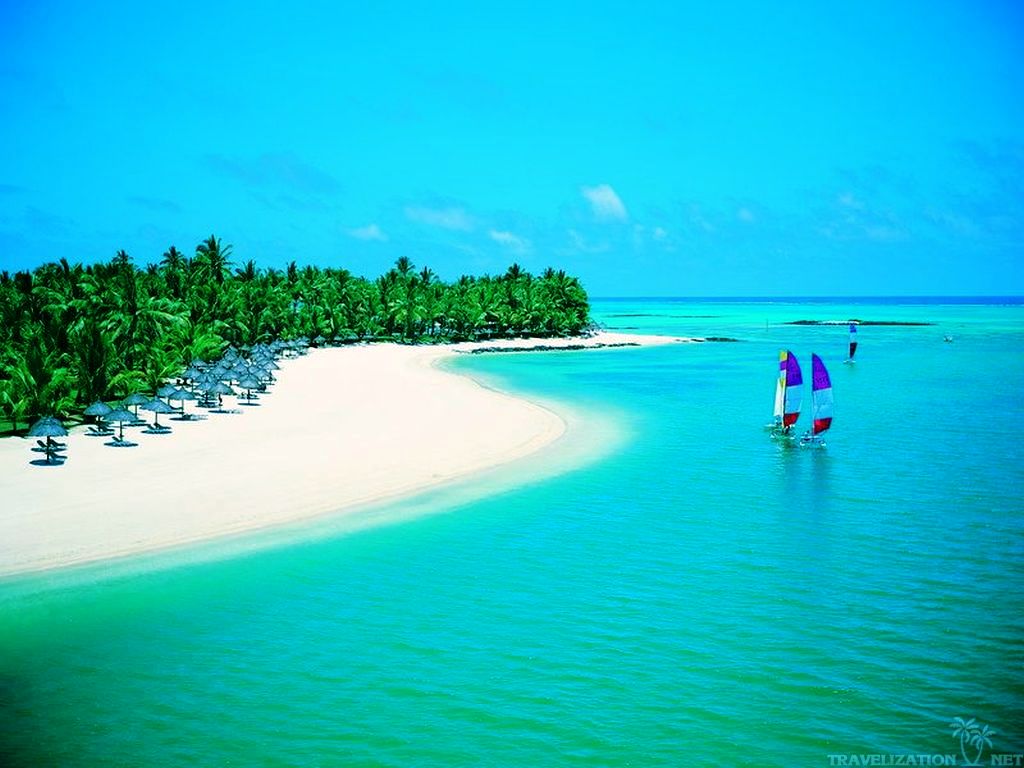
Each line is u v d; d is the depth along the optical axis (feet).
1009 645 72.43
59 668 67.77
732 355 417.08
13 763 55.11
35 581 84.23
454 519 109.09
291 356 355.36
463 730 59.57
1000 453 155.43
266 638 73.51
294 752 56.90
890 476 136.36
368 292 471.21
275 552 94.63
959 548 98.37
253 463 134.21
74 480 120.16
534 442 162.20
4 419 168.25
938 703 63.05
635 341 515.09
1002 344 486.79
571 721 60.70
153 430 160.66
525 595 83.82
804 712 61.82
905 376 300.20
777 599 82.74
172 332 246.68
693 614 79.20
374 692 64.64
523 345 474.08
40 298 247.91
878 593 84.28
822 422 165.68
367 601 81.92
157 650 71.05
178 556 92.12
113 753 56.54
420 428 172.45
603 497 121.60
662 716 61.26
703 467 142.82
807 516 112.06
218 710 61.98
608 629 75.82
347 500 115.65
